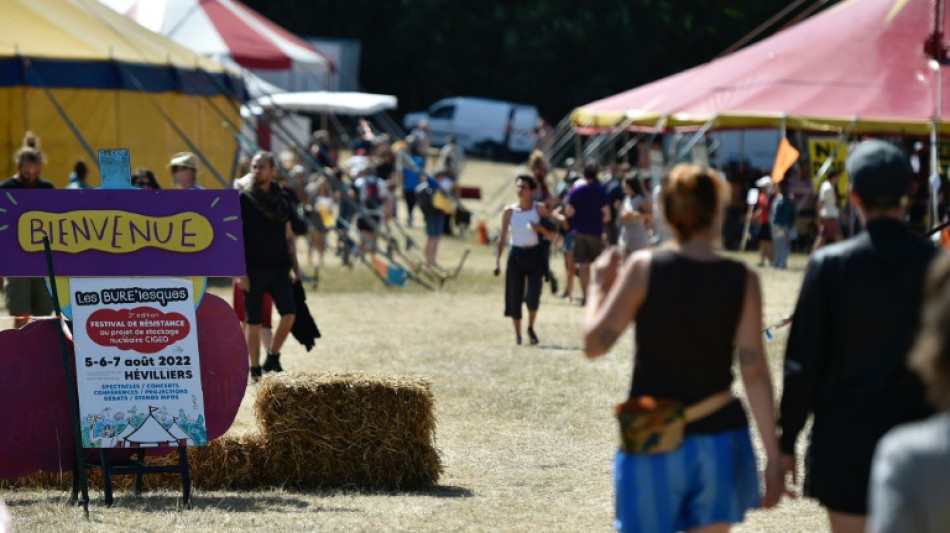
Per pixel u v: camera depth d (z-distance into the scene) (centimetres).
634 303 916
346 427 1656
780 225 5275
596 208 3862
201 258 1512
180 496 1598
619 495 917
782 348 3075
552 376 2628
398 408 1662
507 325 3509
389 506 1555
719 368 916
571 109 13075
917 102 5297
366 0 12812
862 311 912
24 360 1509
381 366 2731
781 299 4106
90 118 4291
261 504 1552
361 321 3547
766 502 945
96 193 1502
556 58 12850
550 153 7906
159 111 4134
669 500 895
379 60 13025
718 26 12888
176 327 1505
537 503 1592
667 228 941
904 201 937
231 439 1662
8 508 1502
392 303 4003
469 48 12962
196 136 4691
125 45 4200
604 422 2156
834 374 930
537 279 3127
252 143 4456
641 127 6081
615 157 6562
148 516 1462
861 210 948
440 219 4984
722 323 909
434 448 1692
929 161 5369
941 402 559
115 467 1519
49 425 1517
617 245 4438
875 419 909
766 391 929
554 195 5278
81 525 1406
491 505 1576
